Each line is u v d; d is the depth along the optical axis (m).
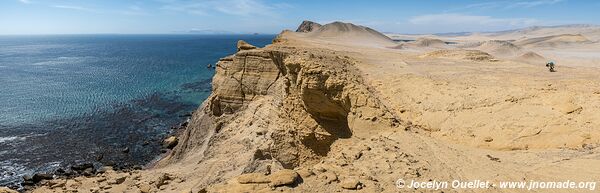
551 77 29.12
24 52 188.38
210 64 121.62
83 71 107.19
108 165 39.75
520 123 19.78
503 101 22.39
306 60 24.86
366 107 21.55
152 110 61.09
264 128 32.81
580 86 24.83
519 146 18.11
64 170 37.75
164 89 78.38
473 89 24.92
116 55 168.62
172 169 33.84
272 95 36.81
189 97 70.88
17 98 66.75
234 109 40.38
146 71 106.62
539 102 21.62
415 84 26.72
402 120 22.02
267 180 13.25
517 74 30.78
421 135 19.92
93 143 45.75
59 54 175.38
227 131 36.88
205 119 43.12
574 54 69.88
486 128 19.94
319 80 23.28
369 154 17.25
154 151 44.19
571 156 16.05
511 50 77.62
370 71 30.80
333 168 15.19
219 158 32.12
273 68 37.91
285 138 25.31
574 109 19.92
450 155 17.11
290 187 13.02
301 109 25.00
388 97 25.12
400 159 16.20
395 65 34.91
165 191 27.20
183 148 42.94
